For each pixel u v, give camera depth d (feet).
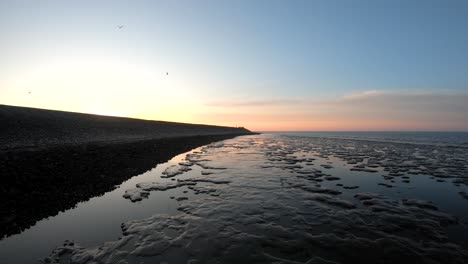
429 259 20.13
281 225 26.53
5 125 73.82
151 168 61.67
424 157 84.12
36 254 20.90
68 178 40.29
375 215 29.45
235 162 72.28
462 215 30.07
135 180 48.19
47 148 59.47
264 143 167.73
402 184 45.55
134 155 72.95
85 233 24.81
